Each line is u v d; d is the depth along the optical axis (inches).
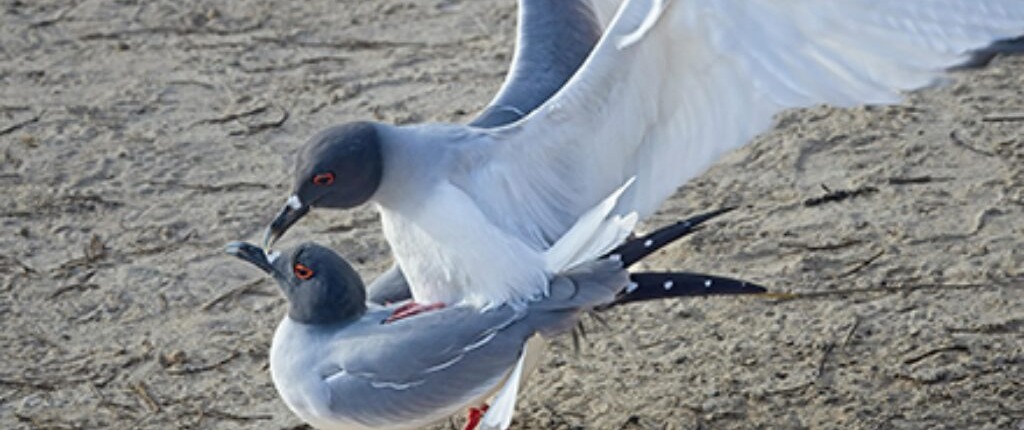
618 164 287.6
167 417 326.0
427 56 476.4
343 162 279.7
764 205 393.7
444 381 282.7
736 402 323.6
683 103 283.7
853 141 420.2
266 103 453.7
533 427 320.2
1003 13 272.4
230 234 391.9
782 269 366.6
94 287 371.2
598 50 273.0
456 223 279.1
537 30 327.0
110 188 414.0
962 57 274.4
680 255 374.0
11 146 434.0
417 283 293.3
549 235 287.6
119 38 493.0
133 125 444.1
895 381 327.3
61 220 399.2
